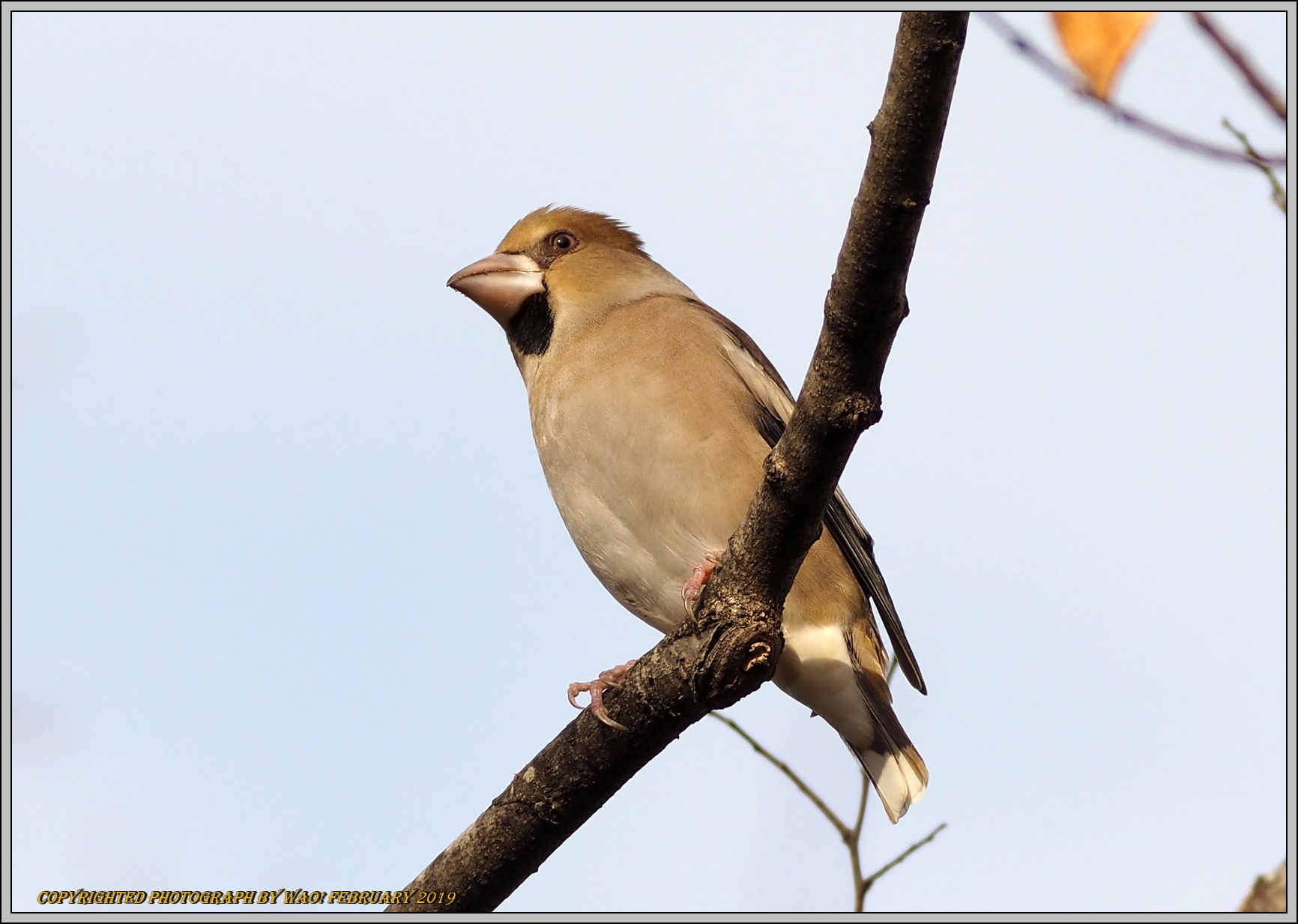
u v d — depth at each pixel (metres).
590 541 10.58
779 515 7.81
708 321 10.95
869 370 7.25
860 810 9.49
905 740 9.97
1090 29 4.26
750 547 8.01
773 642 8.15
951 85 6.29
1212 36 5.36
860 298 6.95
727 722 9.70
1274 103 5.33
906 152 6.45
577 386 10.55
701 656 8.20
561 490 10.70
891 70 6.39
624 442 10.22
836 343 7.17
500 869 8.82
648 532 10.26
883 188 6.57
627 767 8.65
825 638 9.97
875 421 7.43
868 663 10.09
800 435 7.53
